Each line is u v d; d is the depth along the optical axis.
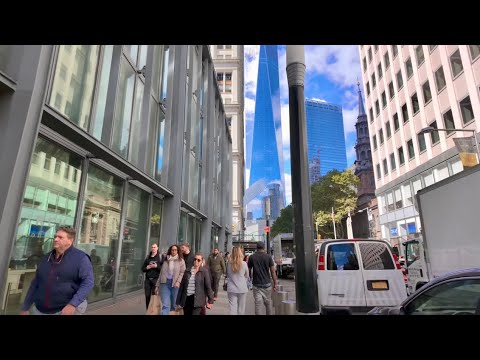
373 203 52.00
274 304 8.86
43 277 3.80
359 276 7.25
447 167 27.84
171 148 14.95
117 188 10.21
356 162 81.06
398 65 36.09
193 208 18.08
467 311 3.42
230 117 71.06
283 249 26.73
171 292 7.25
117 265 9.88
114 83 9.38
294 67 8.86
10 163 5.34
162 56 14.20
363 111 92.00
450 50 27.28
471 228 7.07
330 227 57.66
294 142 8.43
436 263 8.39
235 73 73.38
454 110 26.88
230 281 7.07
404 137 35.00
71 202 7.67
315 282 7.46
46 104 6.02
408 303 4.02
